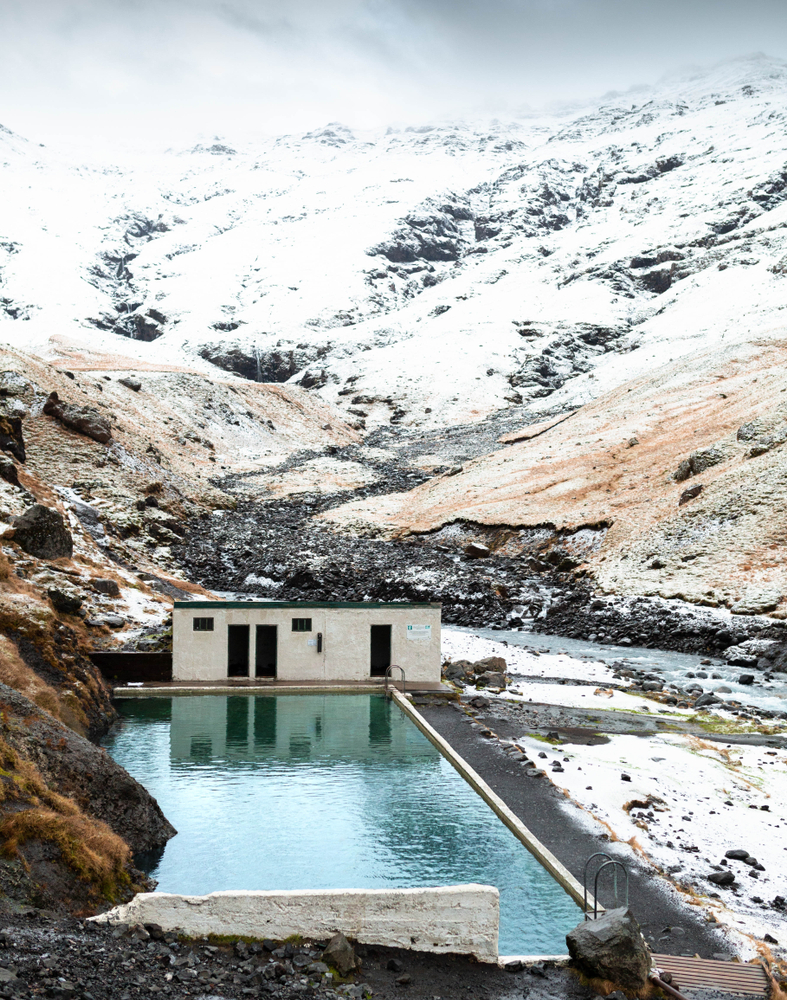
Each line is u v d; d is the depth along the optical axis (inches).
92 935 463.2
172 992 409.4
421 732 1061.8
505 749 972.6
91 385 4849.9
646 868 653.9
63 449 3307.1
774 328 5767.7
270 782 847.1
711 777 903.7
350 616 1330.0
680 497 2790.4
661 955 518.0
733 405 3961.6
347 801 792.9
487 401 7258.9
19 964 394.6
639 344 7824.8
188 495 3659.0
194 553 2876.5
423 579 2507.4
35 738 670.5
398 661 1334.9
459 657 1628.9
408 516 3572.8
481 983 466.6
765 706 1320.1
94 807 647.1
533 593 2381.9
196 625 1300.4
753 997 475.5
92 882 534.0
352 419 6845.5
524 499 3395.7
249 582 2615.7
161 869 630.5
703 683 1507.1
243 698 1231.5
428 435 6269.7
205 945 473.7
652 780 879.7
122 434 3939.5
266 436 5649.6
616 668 1622.8
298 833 708.0
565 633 2068.2
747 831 757.3
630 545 2591.0
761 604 1916.8
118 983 403.9
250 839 692.7
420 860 659.4
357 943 490.9
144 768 887.7
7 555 1537.9
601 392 6476.4
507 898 597.0
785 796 858.1
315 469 4813.0
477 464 4387.3
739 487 2618.1
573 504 3189.0
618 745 1019.9
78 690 1047.0
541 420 6033.5
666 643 1903.3
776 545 2230.6
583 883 602.9
